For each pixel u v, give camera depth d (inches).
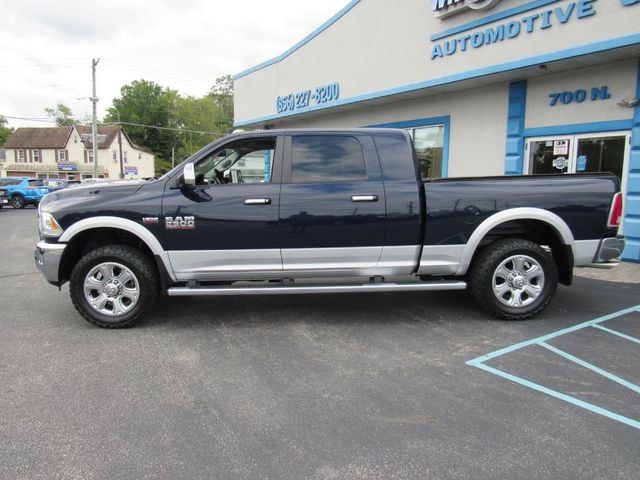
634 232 298.7
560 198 187.9
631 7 266.5
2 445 109.2
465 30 360.5
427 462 102.7
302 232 183.8
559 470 99.5
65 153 2279.8
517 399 130.0
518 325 190.9
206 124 3161.9
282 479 97.6
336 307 218.4
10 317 205.2
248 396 132.8
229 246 183.8
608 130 306.7
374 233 185.9
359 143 189.6
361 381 141.5
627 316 201.5
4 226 614.5
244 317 203.8
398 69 426.6
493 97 374.0
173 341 175.3
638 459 103.0
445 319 199.5
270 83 629.9
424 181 194.2
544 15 308.3
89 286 186.1
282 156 187.6
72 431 115.0
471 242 188.5
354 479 97.3
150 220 180.9
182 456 105.3
